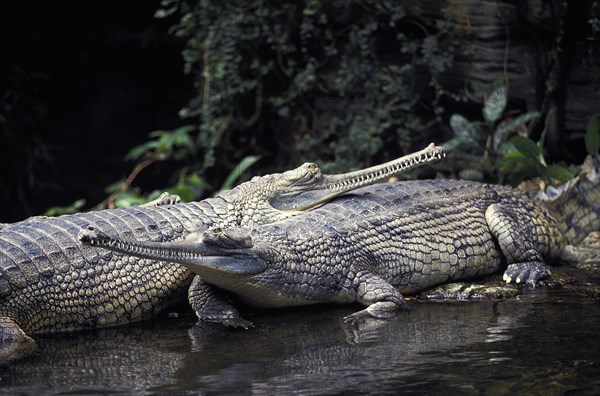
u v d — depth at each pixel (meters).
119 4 23.30
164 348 8.10
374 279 9.68
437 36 16.28
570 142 16.03
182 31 18.38
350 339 8.21
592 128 13.70
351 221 10.20
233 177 16.56
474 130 15.45
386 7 16.41
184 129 18.91
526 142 13.59
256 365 7.33
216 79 17.97
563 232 11.98
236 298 9.77
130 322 9.47
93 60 23.73
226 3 17.61
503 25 15.86
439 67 15.97
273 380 6.84
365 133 16.41
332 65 17.45
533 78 15.81
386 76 16.61
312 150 17.59
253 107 18.56
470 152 16.17
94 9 23.38
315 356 7.59
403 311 9.45
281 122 18.50
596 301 9.58
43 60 23.52
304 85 17.19
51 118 23.50
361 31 16.45
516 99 16.03
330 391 6.49
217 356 7.71
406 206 10.76
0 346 8.17
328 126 17.55
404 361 7.30
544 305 9.46
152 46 23.11
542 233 11.33
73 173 23.31
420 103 16.70
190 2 18.97
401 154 17.02
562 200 12.20
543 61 15.72
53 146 22.75
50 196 22.89
